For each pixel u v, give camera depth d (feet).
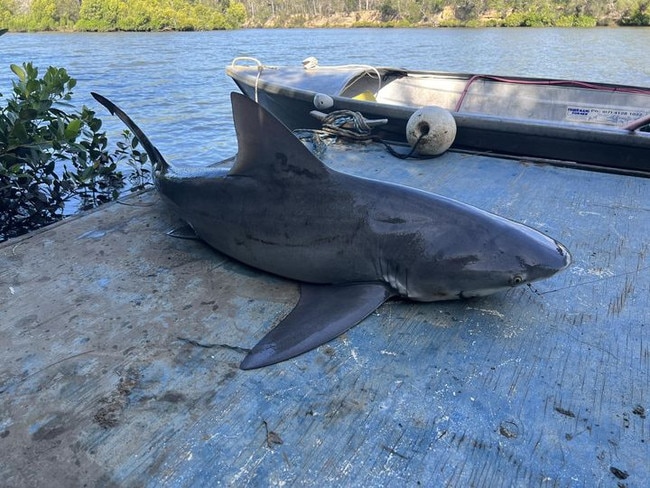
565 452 6.28
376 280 9.05
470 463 6.14
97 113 46.98
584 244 11.18
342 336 8.25
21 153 16.31
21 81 16.98
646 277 9.93
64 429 6.61
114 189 21.08
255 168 9.86
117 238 11.55
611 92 22.72
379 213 8.96
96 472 6.04
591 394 7.16
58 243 11.32
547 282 9.73
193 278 9.99
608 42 120.88
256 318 8.79
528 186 14.57
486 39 138.41
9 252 10.93
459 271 8.45
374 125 18.63
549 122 16.43
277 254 9.70
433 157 17.21
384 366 7.64
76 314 8.89
